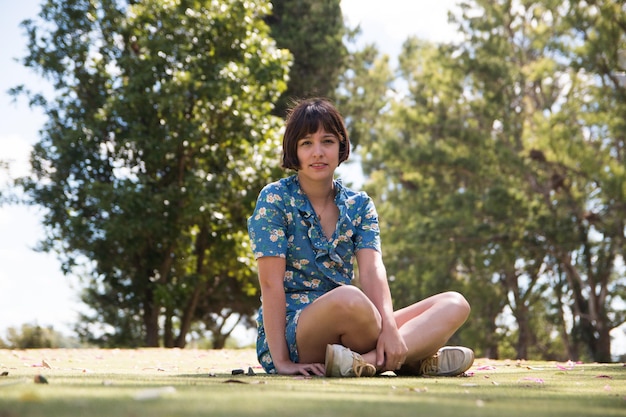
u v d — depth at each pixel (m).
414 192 20.23
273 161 11.55
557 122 14.48
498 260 16.48
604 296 16.42
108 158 11.93
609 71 13.71
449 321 2.57
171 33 11.54
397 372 2.62
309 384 1.86
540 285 18.55
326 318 2.40
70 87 12.16
